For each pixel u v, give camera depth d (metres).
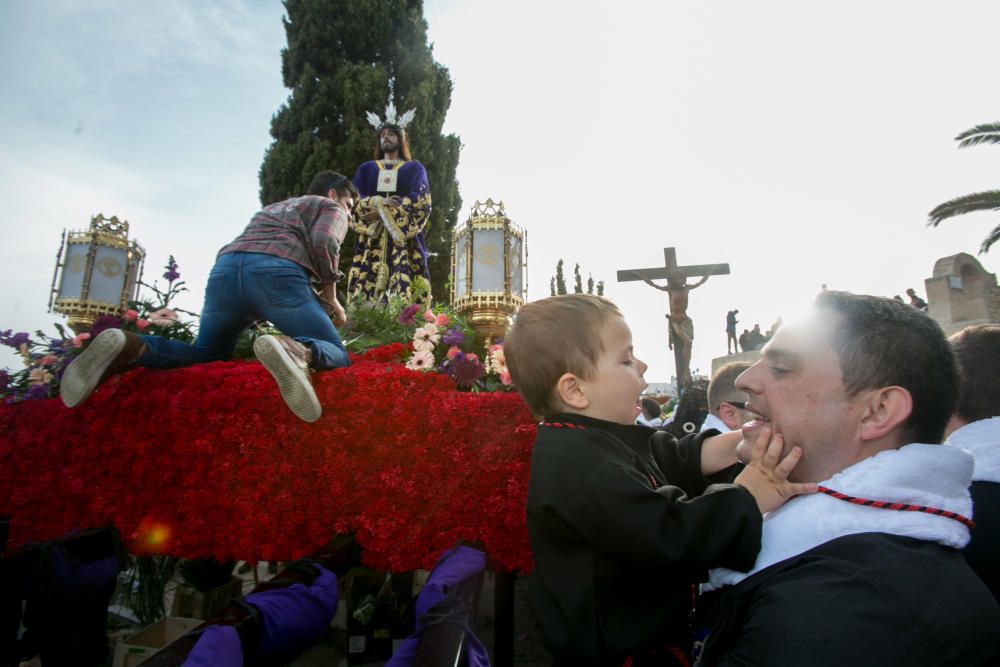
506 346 1.22
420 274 5.14
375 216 4.95
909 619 0.61
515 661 2.40
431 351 2.59
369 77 12.17
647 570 0.86
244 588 3.27
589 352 1.11
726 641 0.78
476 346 3.70
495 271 3.74
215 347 2.29
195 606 2.54
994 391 1.15
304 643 1.60
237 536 1.80
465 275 3.81
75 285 5.77
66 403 1.84
